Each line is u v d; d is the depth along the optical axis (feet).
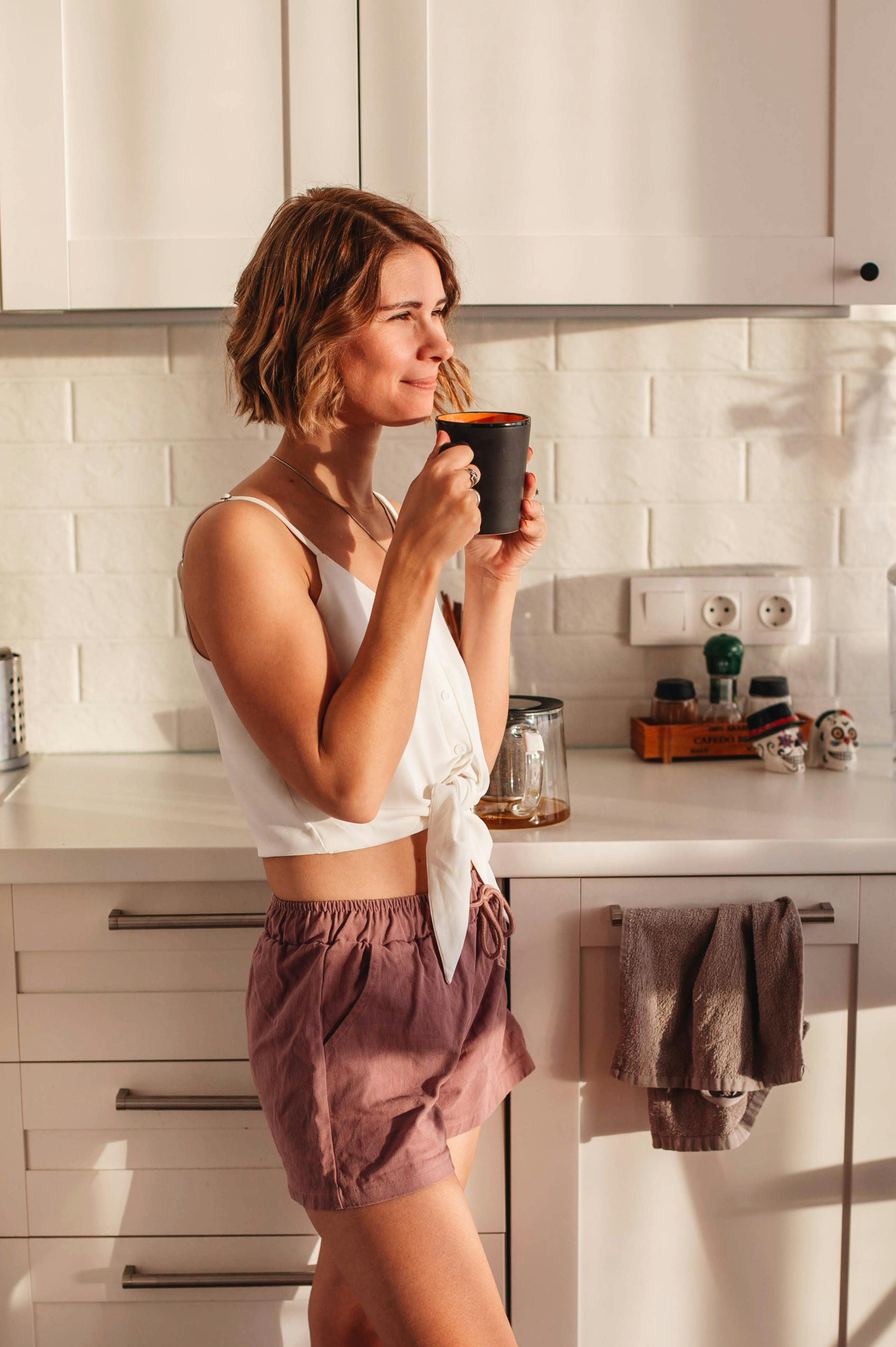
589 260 4.36
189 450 5.40
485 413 3.27
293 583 2.98
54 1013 4.17
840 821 4.25
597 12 4.27
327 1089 3.08
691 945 3.98
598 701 5.61
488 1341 2.96
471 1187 4.21
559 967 4.09
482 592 3.79
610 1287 4.27
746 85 4.33
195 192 4.30
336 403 3.12
